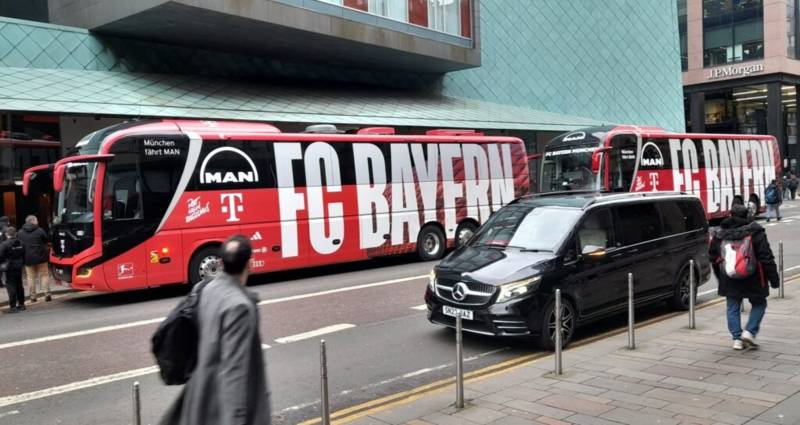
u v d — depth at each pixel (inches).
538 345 317.4
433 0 1064.2
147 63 848.9
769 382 232.5
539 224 342.6
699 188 984.9
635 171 889.5
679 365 259.6
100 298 530.0
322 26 862.5
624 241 352.8
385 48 968.9
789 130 2427.4
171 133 506.6
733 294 280.1
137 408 153.8
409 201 658.8
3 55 714.2
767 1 2197.3
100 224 473.1
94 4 784.9
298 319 397.1
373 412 221.3
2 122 701.9
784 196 1814.7
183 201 506.6
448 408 219.0
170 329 130.2
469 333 354.3
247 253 135.5
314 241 580.4
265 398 131.4
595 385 237.9
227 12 746.2
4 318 455.8
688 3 2402.8
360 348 325.4
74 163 490.0
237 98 823.1
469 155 718.5
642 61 1590.8
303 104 874.1
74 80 724.7
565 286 313.6
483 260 324.8
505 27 1344.7
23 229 522.9
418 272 599.8
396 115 951.6
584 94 1456.7
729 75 2295.8
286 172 565.0
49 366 309.0
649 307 410.3
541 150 1352.1
